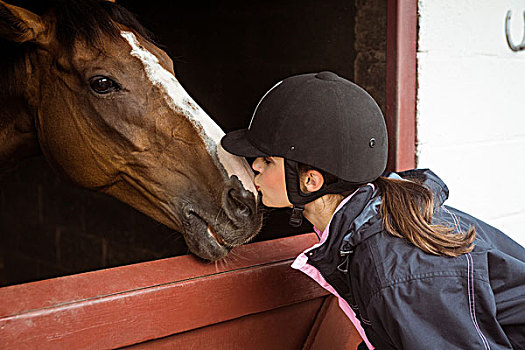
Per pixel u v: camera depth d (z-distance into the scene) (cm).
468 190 202
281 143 111
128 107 142
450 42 186
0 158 176
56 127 154
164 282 125
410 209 110
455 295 101
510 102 212
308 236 159
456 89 191
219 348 138
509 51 208
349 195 117
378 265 106
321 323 154
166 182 142
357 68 189
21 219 424
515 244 131
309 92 111
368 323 116
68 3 147
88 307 112
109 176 152
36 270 419
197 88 299
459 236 107
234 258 141
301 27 231
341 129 109
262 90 259
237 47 270
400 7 172
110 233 357
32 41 150
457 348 99
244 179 134
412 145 181
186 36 299
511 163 217
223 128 286
